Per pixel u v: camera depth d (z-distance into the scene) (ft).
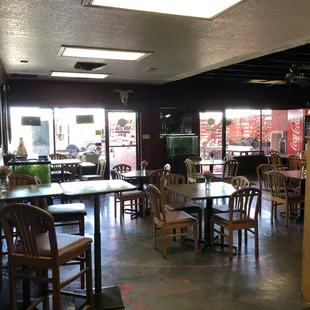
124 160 28.78
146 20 10.40
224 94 31.04
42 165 16.34
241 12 9.75
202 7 9.15
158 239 14.76
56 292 7.14
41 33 11.88
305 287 9.29
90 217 18.48
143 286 10.28
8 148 21.43
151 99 28.53
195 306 9.09
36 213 6.94
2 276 10.68
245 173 32.94
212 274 11.10
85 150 27.89
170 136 29.01
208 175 13.87
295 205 18.63
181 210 14.08
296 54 18.54
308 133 33.65
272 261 12.17
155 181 20.30
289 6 9.25
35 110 25.72
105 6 9.05
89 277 8.38
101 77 23.13
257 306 9.06
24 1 8.78
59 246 7.48
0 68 17.30
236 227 12.37
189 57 16.25
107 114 27.89
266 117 34.58
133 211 19.12
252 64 21.12
